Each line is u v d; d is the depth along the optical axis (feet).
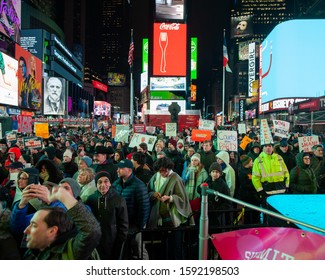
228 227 14.74
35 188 9.39
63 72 394.52
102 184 13.78
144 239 16.92
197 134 40.63
